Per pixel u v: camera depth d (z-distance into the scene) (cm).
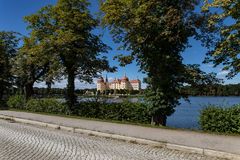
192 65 1950
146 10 1816
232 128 1474
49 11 2745
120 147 1170
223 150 1038
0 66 4109
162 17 1828
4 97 4259
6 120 2231
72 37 2523
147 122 2058
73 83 2694
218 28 1834
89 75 2817
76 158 958
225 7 1495
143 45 2005
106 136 1423
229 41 1527
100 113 2297
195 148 1084
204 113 1568
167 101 1984
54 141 1283
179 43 1975
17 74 3759
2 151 1059
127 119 2133
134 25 1872
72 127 1638
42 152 1045
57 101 2739
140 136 1334
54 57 2666
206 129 1553
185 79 1947
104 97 2472
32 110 2986
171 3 1873
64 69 2784
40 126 1852
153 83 1998
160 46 1984
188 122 2292
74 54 2650
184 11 1867
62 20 2633
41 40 2731
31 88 3841
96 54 2745
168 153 1075
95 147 1155
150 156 1013
